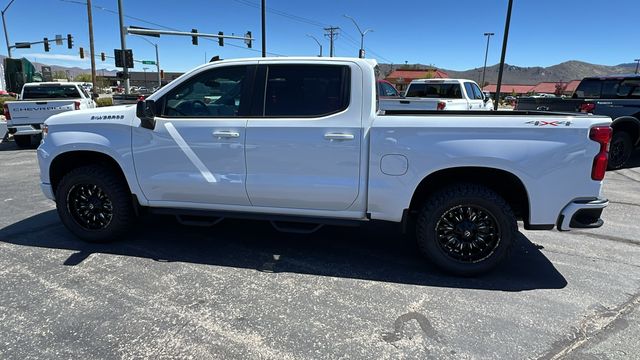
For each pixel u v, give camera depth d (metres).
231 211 4.15
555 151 3.45
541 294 3.53
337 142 3.71
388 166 3.66
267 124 3.82
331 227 5.16
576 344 2.85
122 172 4.36
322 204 3.88
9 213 5.56
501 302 3.39
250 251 4.38
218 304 3.31
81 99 12.77
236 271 3.90
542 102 9.65
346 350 2.77
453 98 12.12
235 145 3.90
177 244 4.53
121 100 16.88
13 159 10.17
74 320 3.06
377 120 3.66
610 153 8.77
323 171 3.79
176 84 4.05
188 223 4.28
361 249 4.48
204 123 3.96
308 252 4.38
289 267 4.01
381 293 3.52
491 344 2.84
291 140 3.78
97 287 3.54
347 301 3.38
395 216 3.78
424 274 3.89
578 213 3.54
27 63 24.02
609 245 4.67
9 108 11.21
